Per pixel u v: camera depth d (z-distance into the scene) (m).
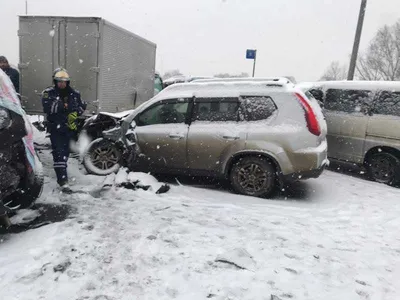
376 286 3.13
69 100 5.39
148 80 10.79
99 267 3.15
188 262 3.31
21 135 3.72
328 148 8.01
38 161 4.52
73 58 7.60
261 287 2.98
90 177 5.92
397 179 6.93
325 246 3.87
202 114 5.70
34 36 7.73
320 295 2.93
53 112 5.16
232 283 3.01
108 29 7.74
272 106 5.43
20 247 3.47
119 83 8.59
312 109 5.29
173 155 5.77
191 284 2.97
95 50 7.48
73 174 6.08
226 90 5.66
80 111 5.52
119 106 8.72
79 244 3.55
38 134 8.77
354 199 5.75
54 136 5.27
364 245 3.97
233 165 5.56
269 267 3.31
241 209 4.86
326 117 7.97
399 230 4.47
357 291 3.03
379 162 7.15
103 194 5.16
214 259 3.39
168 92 5.94
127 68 9.03
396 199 5.87
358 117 7.46
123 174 5.66
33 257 3.26
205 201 5.14
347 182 6.93
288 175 5.34
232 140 5.45
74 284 2.88
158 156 5.84
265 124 5.39
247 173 5.52
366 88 7.49
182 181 6.29
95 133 6.51
